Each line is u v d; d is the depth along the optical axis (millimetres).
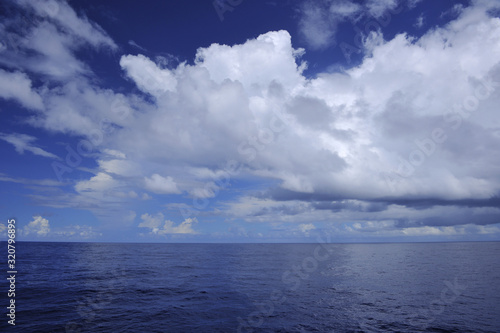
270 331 11055
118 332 10609
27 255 48625
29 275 24578
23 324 11328
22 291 17734
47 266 31766
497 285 21234
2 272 26406
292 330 11188
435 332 11070
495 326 11758
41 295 16625
